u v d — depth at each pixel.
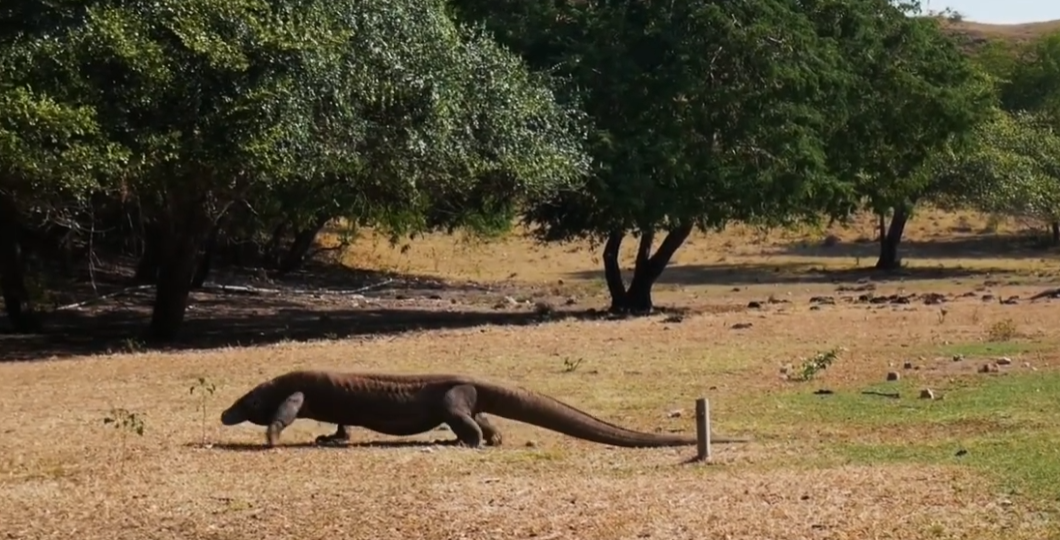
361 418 13.51
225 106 23.39
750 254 55.78
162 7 23.41
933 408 14.99
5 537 9.84
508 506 10.32
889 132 35.66
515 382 18.41
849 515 9.70
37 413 16.22
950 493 10.28
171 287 27.12
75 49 22.66
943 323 25.78
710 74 30.84
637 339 24.47
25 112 21.56
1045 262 51.84
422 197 28.66
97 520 10.26
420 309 36.16
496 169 27.50
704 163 30.53
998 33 121.88
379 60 25.44
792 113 31.16
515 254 55.03
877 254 55.47
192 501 10.77
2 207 27.67
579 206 32.09
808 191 31.61
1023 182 51.25
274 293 39.25
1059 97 71.06
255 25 23.59
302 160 24.36
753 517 9.71
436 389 13.51
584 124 29.98
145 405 16.78
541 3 31.67
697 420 12.40
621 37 30.94
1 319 31.08
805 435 13.62
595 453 12.88
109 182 23.28
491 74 27.45
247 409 13.68
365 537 9.54
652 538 9.23
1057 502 9.84
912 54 36.56
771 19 30.97
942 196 52.12
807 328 25.66
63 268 37.03
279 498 10.80
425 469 11.99
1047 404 14.84
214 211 26.53
